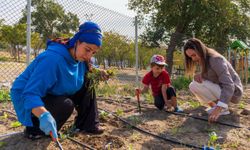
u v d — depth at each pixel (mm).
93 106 3670
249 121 4555
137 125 4195
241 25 20938
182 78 10195
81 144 3305
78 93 3564
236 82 4590
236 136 3910
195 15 18766
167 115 4816
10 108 5074
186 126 4242
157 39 21234
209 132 4020
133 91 7801
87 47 2857
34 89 2678
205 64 4395
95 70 3553
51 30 11008
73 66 3080
